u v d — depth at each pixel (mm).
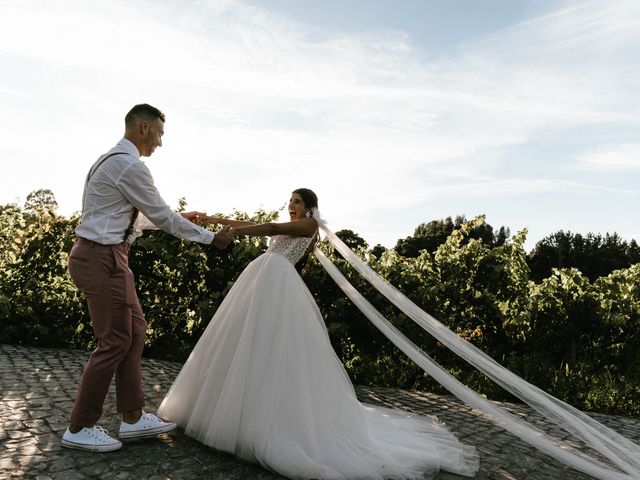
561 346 7605
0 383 4375
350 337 6777
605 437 3254
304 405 3205
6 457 2809
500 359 7641
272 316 3391
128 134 3318
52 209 7148
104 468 2803
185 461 3018
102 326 3064
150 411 4031
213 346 3521
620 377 7281
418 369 6859
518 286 7637
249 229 3604
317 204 4027
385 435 3725
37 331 6695
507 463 3725
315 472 2947
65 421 3518
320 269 6629
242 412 3158
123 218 3148
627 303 7406
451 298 7438
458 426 4699
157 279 6738
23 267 6898
